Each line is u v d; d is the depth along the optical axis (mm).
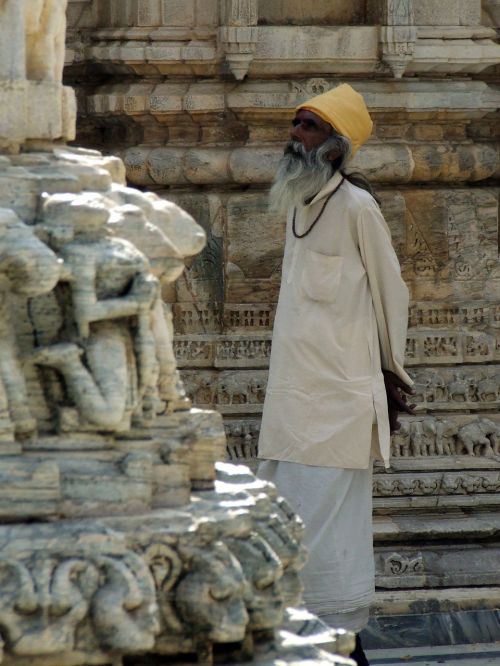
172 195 17859
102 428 7805
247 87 17609
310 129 13453
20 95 8422
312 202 13422
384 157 17812
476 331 18312
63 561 7348
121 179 9039
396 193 18078
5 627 7199
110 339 7848
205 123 17781
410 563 16531
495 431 17906
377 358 13453
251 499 8305
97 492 7754
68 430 7801
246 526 7953
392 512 17312
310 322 13352
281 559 8188
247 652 7938
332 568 13195
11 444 7664
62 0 8812
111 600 7320
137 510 7805
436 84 18047
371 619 16125
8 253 7574
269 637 8094
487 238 18406
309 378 13328
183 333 17781
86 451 7809
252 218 17766
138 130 17969
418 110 17891
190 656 7770
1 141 8406
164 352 8461
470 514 17438
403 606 16266
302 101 17547
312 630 8383
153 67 17594
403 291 13461
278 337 13547
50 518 7578
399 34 17438
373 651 15828
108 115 17859
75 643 7328
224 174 17641
